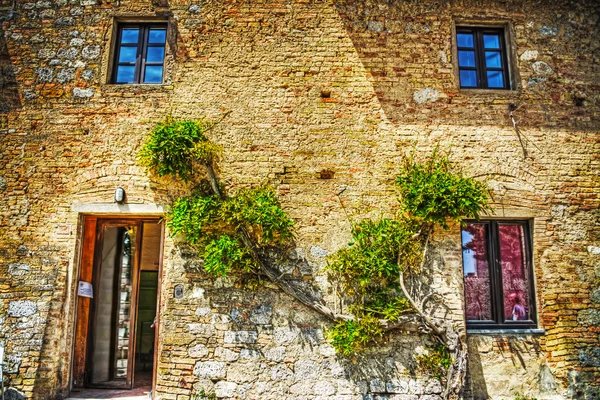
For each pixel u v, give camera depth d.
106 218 6.48
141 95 6.48
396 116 6.54
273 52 6.64
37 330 5.87
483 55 6.94
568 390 5.91
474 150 6.50
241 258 5.83
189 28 6.68
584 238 6.39
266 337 5.89
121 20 6.79
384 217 6.26
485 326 6.21
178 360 5.82
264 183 6.30
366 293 6.02
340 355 5.86
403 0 6.86
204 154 6.05
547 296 6.21
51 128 6.39
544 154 6.55
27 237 6.12
